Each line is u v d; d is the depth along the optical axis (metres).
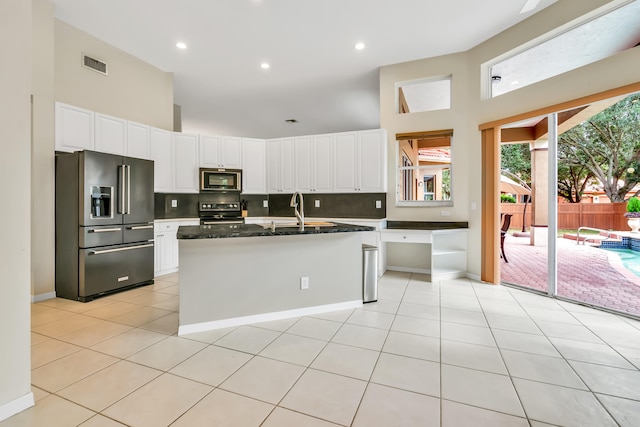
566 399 1.68
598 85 2.96
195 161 5.14
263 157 5.74
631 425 1.48
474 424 1.49
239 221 5.52
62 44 3.55
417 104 5.96
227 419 1.53
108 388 1.79
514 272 4.68
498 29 3.74
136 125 4.26
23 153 1.65
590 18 3.08
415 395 1.72
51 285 3.47
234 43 4.02
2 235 1.55
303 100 6.25
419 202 4.70
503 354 2.20
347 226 3.24
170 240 4.71
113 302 3.34
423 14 3.42
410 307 3.21
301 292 2.98
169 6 3.25
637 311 3.00
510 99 3.79
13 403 1.55
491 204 4.05
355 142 4.91
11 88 1.60
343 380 1.87
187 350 2.26
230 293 2.72
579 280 4.15
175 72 4.90
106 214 3.60
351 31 3.75
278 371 1.98
